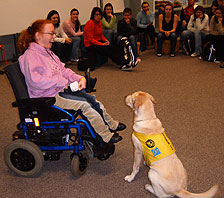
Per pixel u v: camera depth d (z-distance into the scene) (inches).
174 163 80.6
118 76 203.5
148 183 94.6
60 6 248.8
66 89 99.8
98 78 200.7
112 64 236.5
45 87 91.8
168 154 81.6
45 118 94.4
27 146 93.2
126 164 104.7
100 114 102.2
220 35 216.1
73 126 95.9
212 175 95.7
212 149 110.0
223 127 126.2
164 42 255.8
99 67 229.5
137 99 87.7
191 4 267.1
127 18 236.2
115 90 175.6
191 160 103.8
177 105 150.3
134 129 88.4
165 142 83.8
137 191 91.2
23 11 230.4
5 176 100.6
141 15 268.1
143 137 85.4
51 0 242.4
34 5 234.5
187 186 91.1
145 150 84.7
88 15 270.2
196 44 242.8
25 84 94.5
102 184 95.0
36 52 94.6
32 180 98.2
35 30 94.2
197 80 187.5
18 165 98.1
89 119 93.7
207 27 240.5
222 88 171.6
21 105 89.8
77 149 97.3
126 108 149.3
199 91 168.4
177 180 78.1
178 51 264.5
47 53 98.2
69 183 96.2
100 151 97.0
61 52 228.7
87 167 103.7
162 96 163.2
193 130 124.5
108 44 222.2
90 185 94.8
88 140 97.2
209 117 135.9
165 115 139.6
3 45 248.7
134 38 234.1
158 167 80.2
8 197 90.5
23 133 99.7
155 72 208.8
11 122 139.2
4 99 167.8
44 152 99.9
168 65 225.1
